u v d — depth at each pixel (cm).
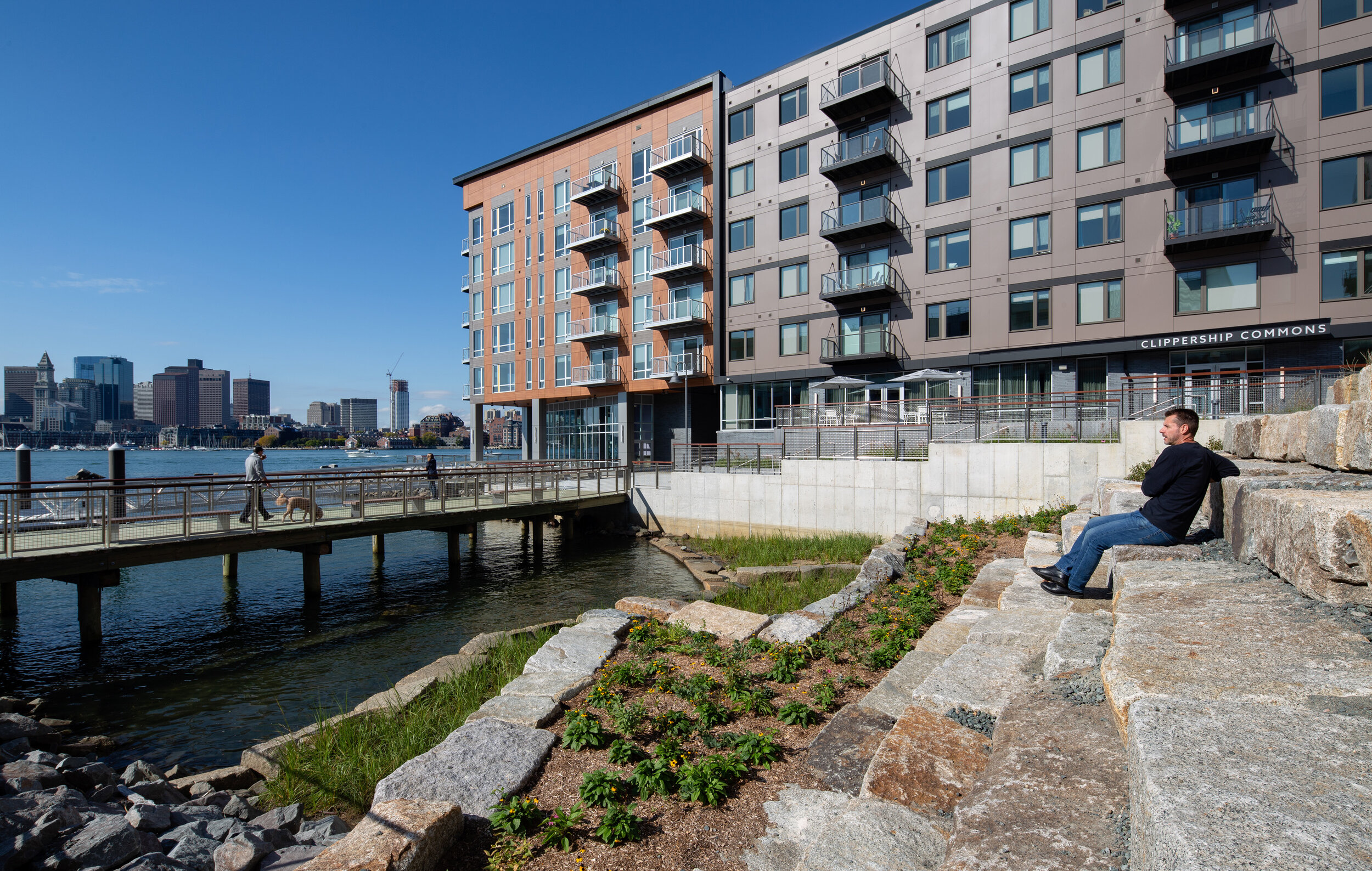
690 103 3581
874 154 2767
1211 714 212
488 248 4716
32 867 482
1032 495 1638
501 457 6444
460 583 1870
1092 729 290
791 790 420
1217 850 139
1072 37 2414
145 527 1409
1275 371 1673
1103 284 2348
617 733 517
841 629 760
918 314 2780
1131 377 1741
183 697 1010
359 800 590
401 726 690
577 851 373
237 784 678
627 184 3869
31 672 1129
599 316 3903
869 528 2023
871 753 446
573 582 1869
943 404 2061
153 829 547
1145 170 2269
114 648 1262
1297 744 188
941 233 2722
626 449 3866
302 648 1250
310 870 326
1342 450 485
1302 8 2039
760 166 3334
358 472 2259
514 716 546
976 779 305
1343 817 148
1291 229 2048
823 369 3059
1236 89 2125
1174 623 308
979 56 2630
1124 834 212
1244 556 438
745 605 1109
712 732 510
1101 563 686
